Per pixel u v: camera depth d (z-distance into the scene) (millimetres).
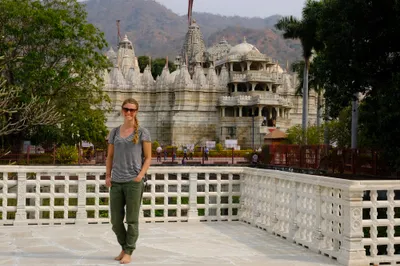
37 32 37938
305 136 46906
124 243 8031
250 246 9391
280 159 37438
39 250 8648
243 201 12680
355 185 7828
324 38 25109
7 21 37094
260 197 11602
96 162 37125
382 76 23797
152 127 85688
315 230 9031
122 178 7770
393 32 21906
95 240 9641
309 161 32000
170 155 57969
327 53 24609
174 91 84312
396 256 8117
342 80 24516
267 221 11320
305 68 47156
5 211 11617
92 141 48406
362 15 22094
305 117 47844
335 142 48469
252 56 87750
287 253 8805
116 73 84875
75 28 41094
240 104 81562
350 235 7840
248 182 12391
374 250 8125
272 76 87750
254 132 79438
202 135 83438
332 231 8633
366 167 26062
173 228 11344
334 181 8305
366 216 16078
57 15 38188
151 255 8406
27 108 27594
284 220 10344
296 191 9805
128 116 7836
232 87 88312
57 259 7973
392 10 21516
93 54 41938
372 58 23422
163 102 85312
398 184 8133
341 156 28938
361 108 26453
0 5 35969
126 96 85062
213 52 114375
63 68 38250
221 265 7746
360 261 7805
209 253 8656
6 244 9148
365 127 25578
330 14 24062
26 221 11461
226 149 69500
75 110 41906
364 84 24016
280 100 83250
